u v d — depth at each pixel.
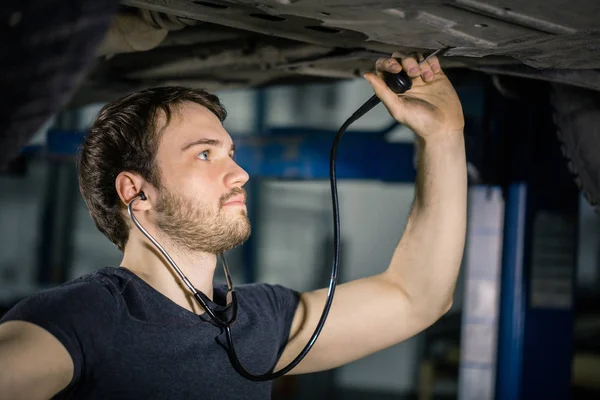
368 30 0.90
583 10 0.78
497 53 0.98
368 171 2.45
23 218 7.44
